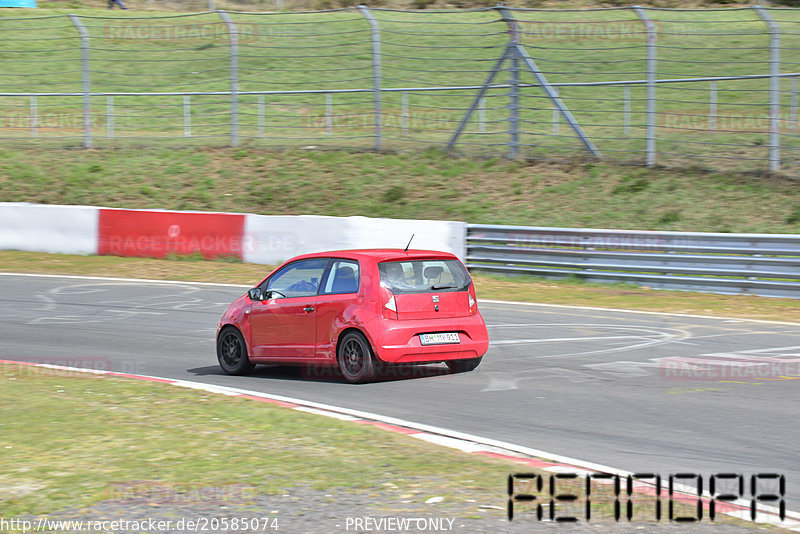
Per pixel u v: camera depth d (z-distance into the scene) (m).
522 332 31.98
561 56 84.88
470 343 24.70
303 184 65.12
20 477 14.97
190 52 95.31
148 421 19.12
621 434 18.31
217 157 70.94
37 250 56.28
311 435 17.80
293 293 25.66
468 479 14.67
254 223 52.09
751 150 61.31
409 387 23.44
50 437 17.77
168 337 32.41
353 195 62.78
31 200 64.94
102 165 70.31
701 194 56.34
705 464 16.09
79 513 13.10
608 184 59.75
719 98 73.12
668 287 42.97
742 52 81.06
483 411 20.52
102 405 20.81
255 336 25.98
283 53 92.06
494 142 70.00
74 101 86.62
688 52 82.75
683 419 19.53
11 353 29.47
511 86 65.19
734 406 20.77
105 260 53.19
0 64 92.94
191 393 22.30
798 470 15.71
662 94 75.75
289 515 12.88
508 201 59.66
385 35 92.00
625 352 28.02
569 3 97.62
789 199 53.75
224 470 15.27
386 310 23.66
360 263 24.38
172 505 13.39
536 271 46.59
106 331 33.53
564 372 25.08
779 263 40.38
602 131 69.88
